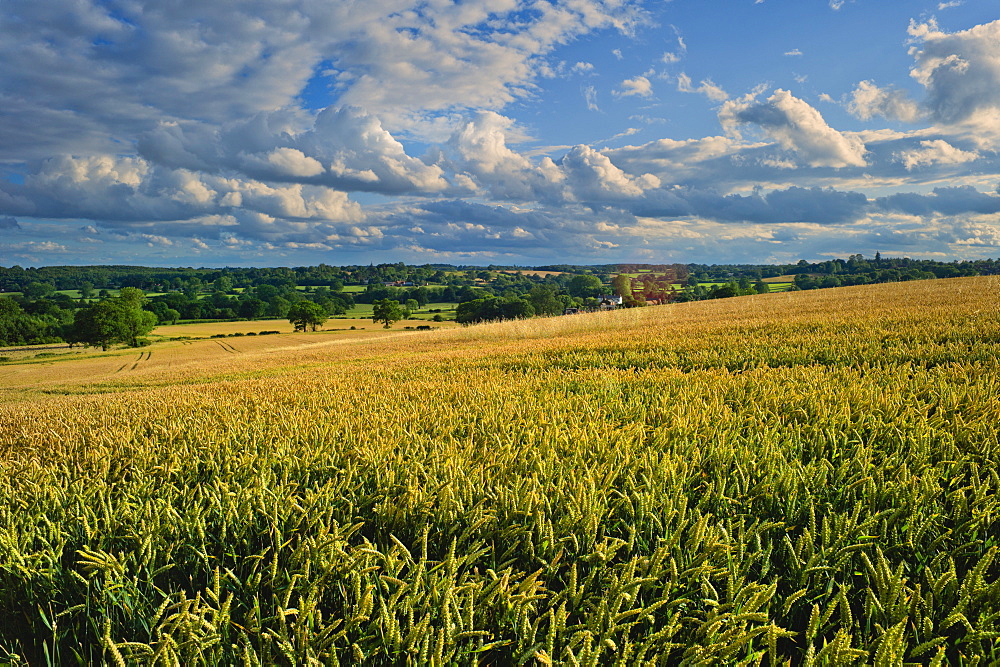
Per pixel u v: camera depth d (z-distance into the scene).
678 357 10.19
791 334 12.15
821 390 4.77
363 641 1.74
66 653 2.06
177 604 1.74
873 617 1.73
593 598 1.88
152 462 3.92
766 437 3.38
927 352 7.48
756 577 2.11
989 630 1.56
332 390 7.83
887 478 2.66
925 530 2.07
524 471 3.04
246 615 1.85
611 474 2.65
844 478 2.83
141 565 2.21
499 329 28.56
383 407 5.61
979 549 2.05
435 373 10.70
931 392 4.53
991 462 2.84
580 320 27.89
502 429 4.13
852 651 1.38
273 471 3.45
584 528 2.23
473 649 1.64
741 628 1.56
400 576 2.19
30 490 3.32
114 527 2.55
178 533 2.42
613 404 5.12
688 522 2.32
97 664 1.97
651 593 1.91
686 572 1.86
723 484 2.60
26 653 2.08
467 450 3.54
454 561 1.91
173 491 3.11
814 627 1.53
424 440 3.89
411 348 28.33
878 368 6.17
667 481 2.71
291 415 5.29
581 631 1.53
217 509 2.57
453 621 1.72
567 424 4.28
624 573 1.73
